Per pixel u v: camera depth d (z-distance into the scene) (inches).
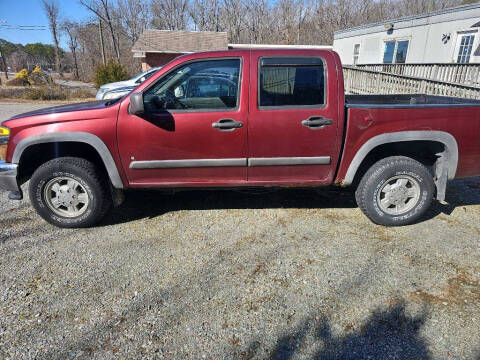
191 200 162.7
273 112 120.6
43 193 129.0
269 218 143.5
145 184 129.8
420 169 127.8
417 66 422.3
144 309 90.6
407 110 122.5
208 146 123.6
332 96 120.9
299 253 116.5
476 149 128.0
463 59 437.1
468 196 164.4
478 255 113.7
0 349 77.7
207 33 1047.6
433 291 96.2
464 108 124.2
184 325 85.0
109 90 366.0
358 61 648.4
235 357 75.6
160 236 129.1
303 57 120.5
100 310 90.3
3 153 124.4
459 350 76.4
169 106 122.0
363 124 122.6
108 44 1737.2
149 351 77.3
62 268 108.8
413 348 77.3
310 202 159.8
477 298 93.0
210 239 126.7
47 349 77.9
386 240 124.5
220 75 121.3
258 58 120.3
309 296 95.0
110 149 122.6
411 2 1612.9
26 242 124.8
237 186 131.9
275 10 1825.8
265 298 94.4
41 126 120.9
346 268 107.7
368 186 129.6
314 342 79.4
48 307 91.4
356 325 84.3
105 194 131.6
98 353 76.8
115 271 107.3
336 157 126.8
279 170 128.6
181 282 101.7
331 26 1695.4
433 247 119.0
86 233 131.7
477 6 409.7
